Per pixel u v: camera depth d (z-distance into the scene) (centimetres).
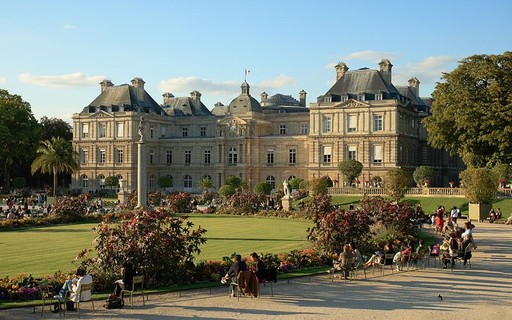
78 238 5162
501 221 6719
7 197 10919
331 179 11306
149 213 3067
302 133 14100
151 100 15075
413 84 14400
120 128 13900
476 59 8262
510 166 8888
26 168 14738
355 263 3347
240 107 14612
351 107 11550
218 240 4947
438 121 8262
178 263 3117
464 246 3662
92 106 14488
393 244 4188
